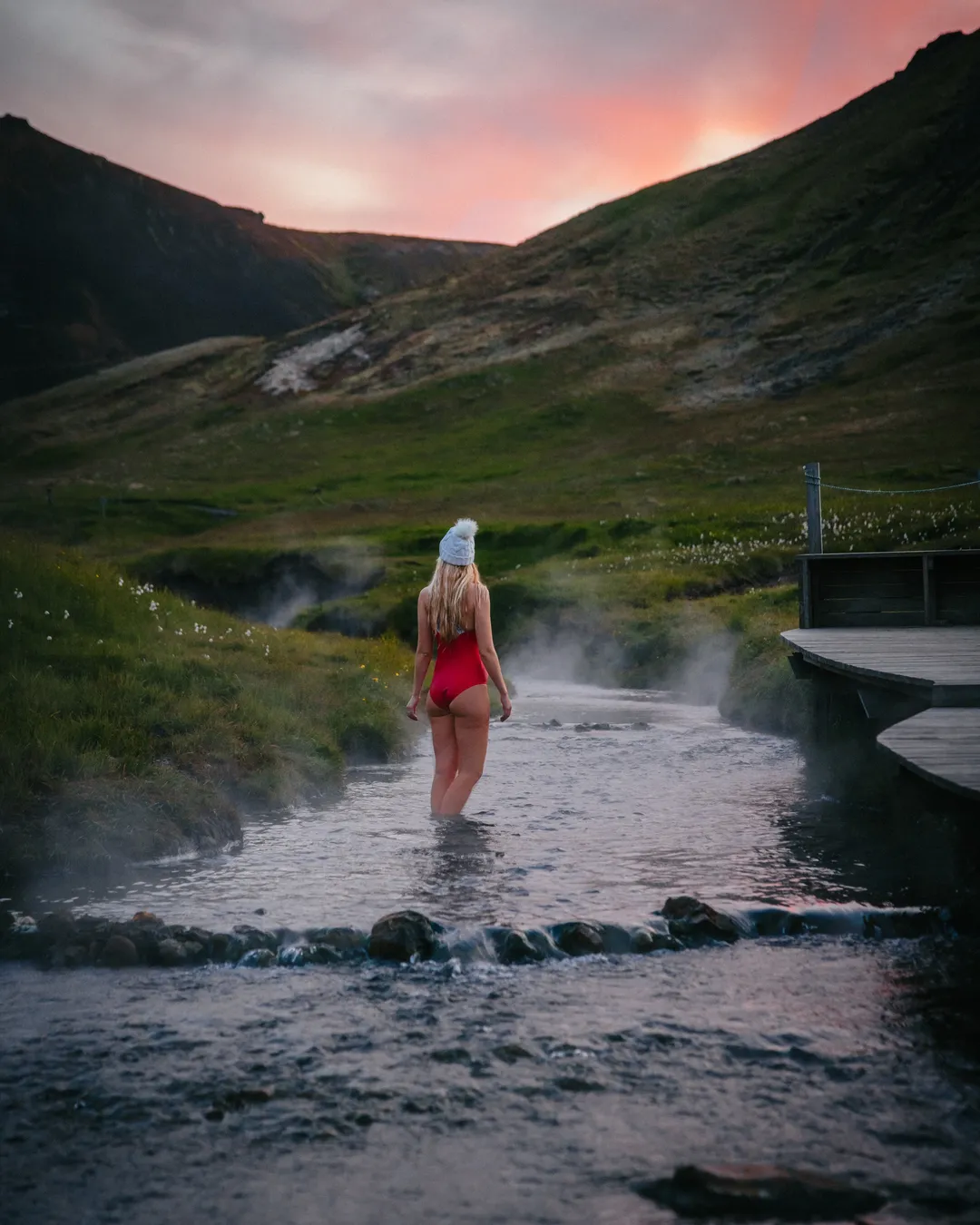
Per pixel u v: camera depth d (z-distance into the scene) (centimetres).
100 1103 373
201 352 19000
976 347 8812
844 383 9069
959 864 675
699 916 567
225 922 580
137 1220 301
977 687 781
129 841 712
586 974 506
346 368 14288
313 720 1188
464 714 880
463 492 8144
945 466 6244
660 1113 361
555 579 3628
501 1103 371
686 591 3362
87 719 898
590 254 15050
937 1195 306
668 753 1221
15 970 519
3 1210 306
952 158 12975
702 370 10606
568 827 823
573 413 10175
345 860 719
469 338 13662
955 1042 418
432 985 493
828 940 559
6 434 14675
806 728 1359
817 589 1436
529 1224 296
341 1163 331
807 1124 352
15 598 1234
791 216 13825
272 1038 431
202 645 1383
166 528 8306
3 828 693
